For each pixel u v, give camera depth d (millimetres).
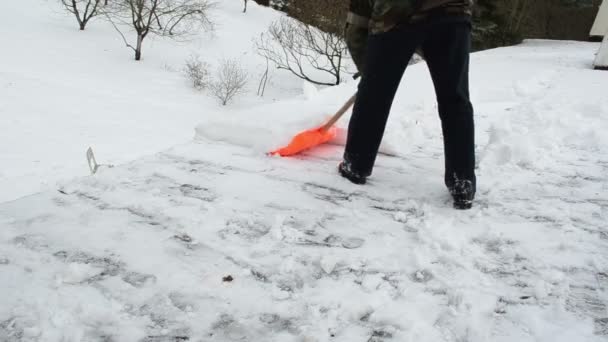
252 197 2256
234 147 2922
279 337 1404
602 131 3311
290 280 1660
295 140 2807
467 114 2203
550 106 4176
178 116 13992
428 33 2158
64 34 19375
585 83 5699
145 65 18484
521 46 13688
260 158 2766
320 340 1388
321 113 2980
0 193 6973
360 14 2402
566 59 8938
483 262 1797
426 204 2256
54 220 1941
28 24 19312
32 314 1434
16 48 16781
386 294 1602
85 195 2180
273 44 22688
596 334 1411
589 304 1551
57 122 11359
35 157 8938
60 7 21594
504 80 5812
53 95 13375
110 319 1439
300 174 2566
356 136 2395
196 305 1514
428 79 5707
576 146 3139
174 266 1690
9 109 11586
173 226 1947
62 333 1371
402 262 1793
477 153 3119
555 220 2125
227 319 1464
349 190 2410
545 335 1409
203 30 22922
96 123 11828
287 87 19812
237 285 1615
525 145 2850
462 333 1426
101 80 16109
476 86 5324
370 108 2320
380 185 2504
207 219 2018
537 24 19375
